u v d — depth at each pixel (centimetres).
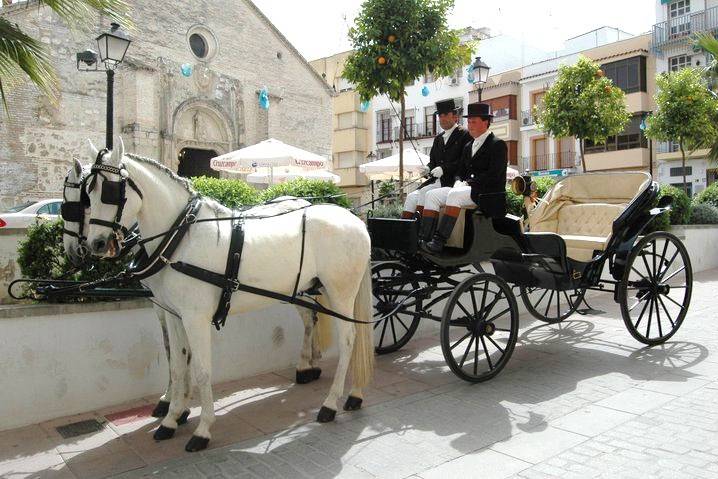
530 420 452
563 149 3200
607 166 3006
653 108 2888
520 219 591
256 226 456
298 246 467
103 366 512
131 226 454
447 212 557
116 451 421
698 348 638
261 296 459
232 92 2300
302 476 374
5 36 617
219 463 396
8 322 463
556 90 1711
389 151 3984
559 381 547
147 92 2033
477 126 587
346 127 4134
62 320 489
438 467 378
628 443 399
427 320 767
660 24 2838
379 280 599
